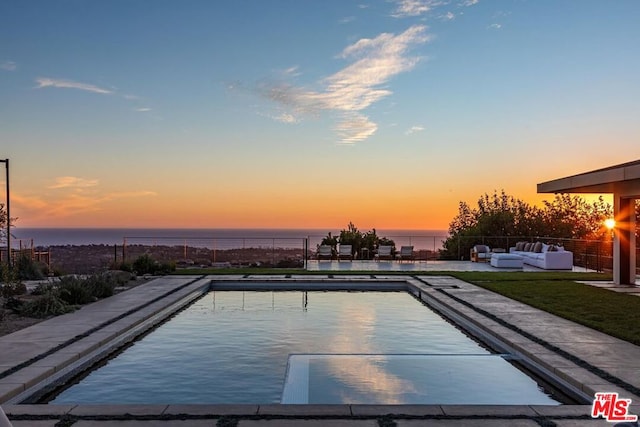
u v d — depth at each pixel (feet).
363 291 46.91
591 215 91.35
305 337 27.25
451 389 18.33
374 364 21.50
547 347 22.12
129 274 50.03
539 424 13.62
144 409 14.62
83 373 20.77
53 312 30.55
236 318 32.83
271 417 14.02
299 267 64.90
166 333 28.32
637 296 37.73
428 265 67.67
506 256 63.67
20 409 14.61
